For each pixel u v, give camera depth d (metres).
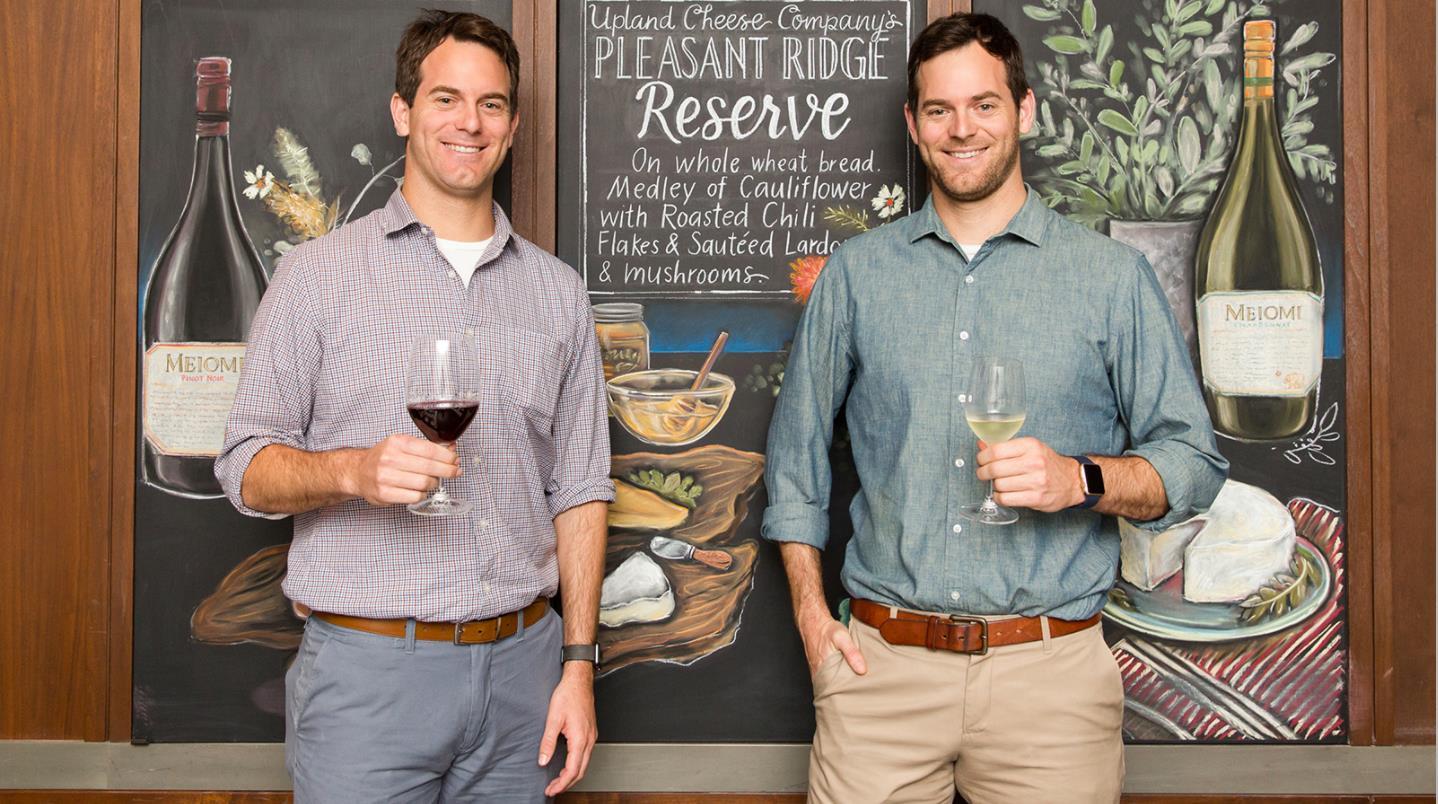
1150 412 1.63
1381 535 2.05
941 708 1.62
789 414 1.80
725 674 2.09
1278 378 2.07
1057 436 1.63
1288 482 2.07
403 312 1.61
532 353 1.67
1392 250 2.07
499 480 1.61
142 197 2.07
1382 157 2.05
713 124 2.10
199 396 2.07
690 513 2.10
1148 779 2.06
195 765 2.06
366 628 1.55
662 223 2.10
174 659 2.06
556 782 1.67
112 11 2.06
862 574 1.71
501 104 1.69
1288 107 2.07
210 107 2.07
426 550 1.56
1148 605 2.07
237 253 2.08
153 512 2.07
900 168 2.09
